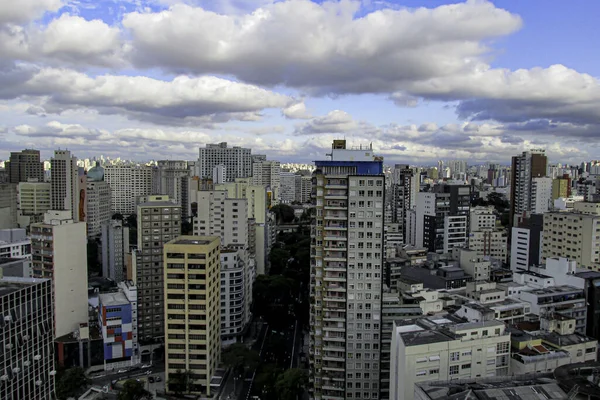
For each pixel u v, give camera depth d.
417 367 106.00
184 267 161.12
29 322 107.38
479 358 110.75
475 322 118.44
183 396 163.62
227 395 164.88
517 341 119.31
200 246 160.38
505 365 113.94
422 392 89.19
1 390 97.88
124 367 188.50
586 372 91.75
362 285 144.75
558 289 176.50
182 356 164.12
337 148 155.75
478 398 84.44
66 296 194.50
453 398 85.06
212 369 169.88
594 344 129.12
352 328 145.50
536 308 166.62
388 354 146.00
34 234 193.38
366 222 143.62
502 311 153.00
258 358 177.50
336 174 147.38
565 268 187.00
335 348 145.88
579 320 173.38
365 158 153.50
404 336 110.19
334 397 146.62
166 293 162.50
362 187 143.12
